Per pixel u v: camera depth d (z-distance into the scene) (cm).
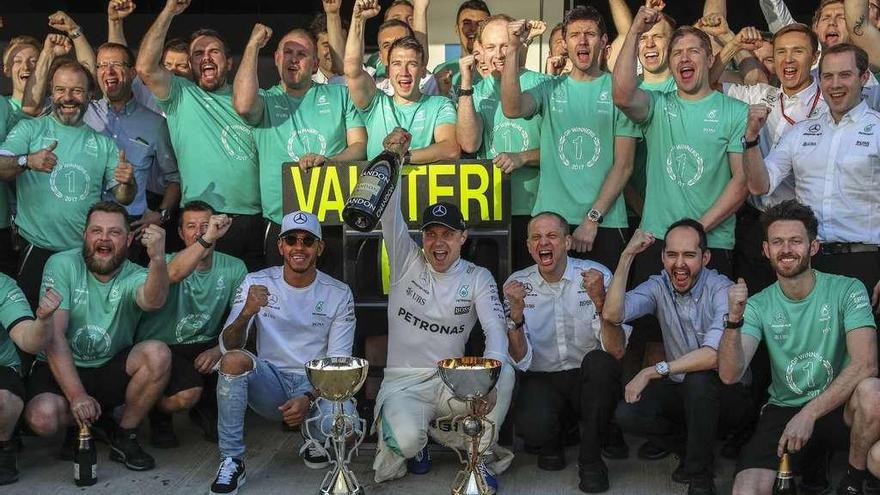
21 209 511
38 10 748
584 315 451
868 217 461
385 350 508
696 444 411
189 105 533
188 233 484
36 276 510
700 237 437
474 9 581
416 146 520
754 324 421
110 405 463
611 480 436
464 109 504
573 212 506
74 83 508
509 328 436
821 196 467
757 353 464
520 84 511
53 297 424
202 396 486
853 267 462
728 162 486
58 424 448
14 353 455
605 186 500
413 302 441
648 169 498
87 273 466
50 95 590
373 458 462
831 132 466
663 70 542
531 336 456
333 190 469
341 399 397
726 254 487
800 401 419
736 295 399
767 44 563
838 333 412
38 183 506
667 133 490
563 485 430
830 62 458
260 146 530
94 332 463
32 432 493
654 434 439
